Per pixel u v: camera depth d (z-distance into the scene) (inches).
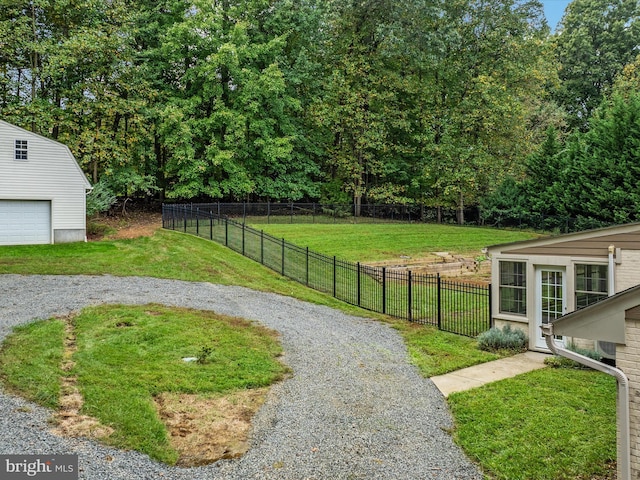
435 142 1336.1
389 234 1021.8
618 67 1617.9
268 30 1249.4
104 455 226.8
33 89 1021.2
